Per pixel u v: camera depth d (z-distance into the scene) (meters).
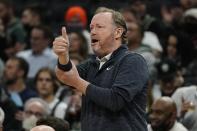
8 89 26.17
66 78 13.21
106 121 13.45
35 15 32.72
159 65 24.25
